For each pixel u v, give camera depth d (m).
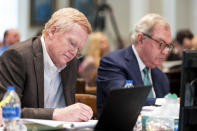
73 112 2.49
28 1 9.90
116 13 10.60
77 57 3.12
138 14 10.38
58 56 2.76
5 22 9.63
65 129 2.09
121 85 3.35
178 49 7.74
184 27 10.69
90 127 2.28
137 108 2.30
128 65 3.52
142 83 3.51
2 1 9.61
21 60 2.73
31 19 9.91
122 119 2.19
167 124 2.43
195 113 2.06
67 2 10.14
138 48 3.55
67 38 2.69
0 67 2.73
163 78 3.73
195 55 2.02
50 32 2.77
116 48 10.27
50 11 10.07
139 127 2.54
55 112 2.51
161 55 3.48
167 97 2.90
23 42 2.88
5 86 2.66
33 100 2.74
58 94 3.01
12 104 2.12
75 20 2.68
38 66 2.78
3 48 7.18
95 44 6.97
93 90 4.44
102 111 2.04
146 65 3.56
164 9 10.47
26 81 2.75
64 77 2.98
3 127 2.19
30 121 2.19
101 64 3.61
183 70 2.04
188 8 10.74
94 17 10.26
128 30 10.48
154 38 3.44
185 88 2.05
